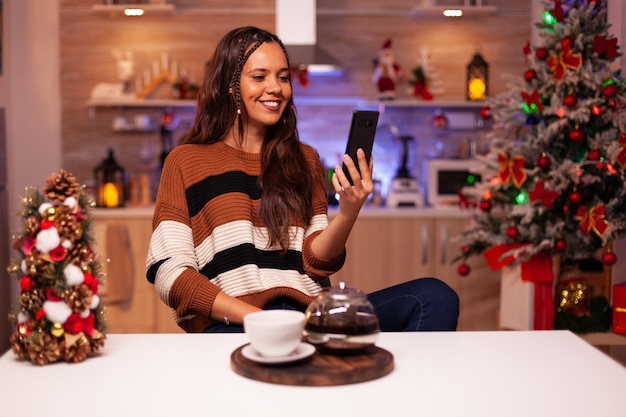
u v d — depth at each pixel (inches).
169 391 45.5
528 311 123.3
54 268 51.6
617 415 41.9
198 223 76.2
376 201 167.3
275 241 75.8
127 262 153.6
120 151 175.0
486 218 130.4
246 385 46.5
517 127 128.5
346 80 174.9
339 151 176.4
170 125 170.4
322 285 79.0
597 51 116.6
